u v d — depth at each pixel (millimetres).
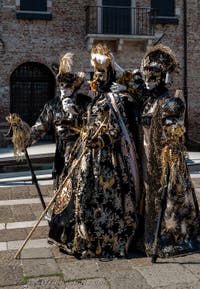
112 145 4312
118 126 4320
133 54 17484
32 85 17281
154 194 4297
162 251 4250
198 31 17875
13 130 4707
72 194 4363
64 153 4730
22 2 16812
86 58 17250
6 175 9211
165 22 17609
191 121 17844
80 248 4258
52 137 15602
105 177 4262
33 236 5020
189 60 17859
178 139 4160
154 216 4293
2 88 16734
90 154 4297
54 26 17047
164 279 3727
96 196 4250
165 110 4180
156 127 4273
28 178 8703
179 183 4293
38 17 16844
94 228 4238
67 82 4672
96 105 4430
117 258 4227
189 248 4375
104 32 17250
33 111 17328
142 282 3670
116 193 4277
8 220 5781
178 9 17734
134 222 4340
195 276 3787
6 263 4148
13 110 17109
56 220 4453
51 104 4805
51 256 4320
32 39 16922
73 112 4637
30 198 7090
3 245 4699
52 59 17078
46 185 8141
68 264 4102
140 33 17438
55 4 17016
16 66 16828
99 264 4090
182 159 4262
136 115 4488
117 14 17312
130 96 4477
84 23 17266
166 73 4406
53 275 3846
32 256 4328
